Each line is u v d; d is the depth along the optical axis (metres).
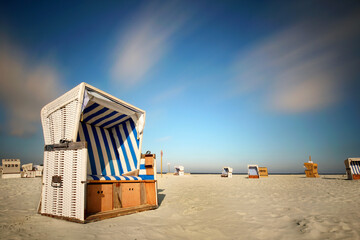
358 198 6.34
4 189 9.12
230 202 6.14
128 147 6.04
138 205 5.13
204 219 4.11
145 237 2.96
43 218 3.90
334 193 7.68
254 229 3.40
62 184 3.95
